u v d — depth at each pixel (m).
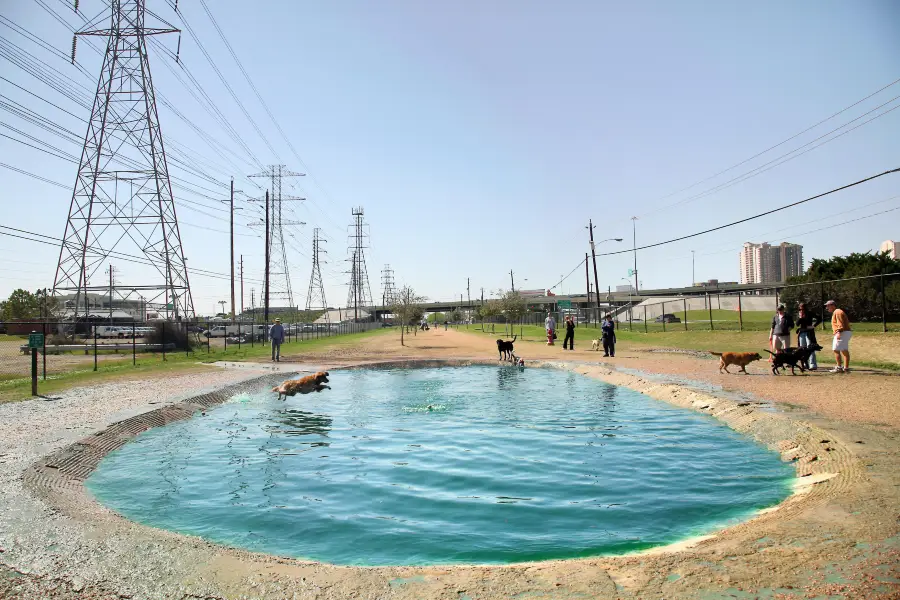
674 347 29.70
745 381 15.64
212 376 19.80
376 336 61.88
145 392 15.69
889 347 19.03
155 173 35.44
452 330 85.44
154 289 35.88
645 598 4.03
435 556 5.46
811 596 3.91
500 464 8.96
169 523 6.49
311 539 5.96
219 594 4.27
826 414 10.52
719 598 3.96
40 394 15.24
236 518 6.66
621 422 12.22
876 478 6.65
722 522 6.27
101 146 34.91
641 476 8.15
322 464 9.14
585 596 4.11
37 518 5.98
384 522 6.47
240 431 11.84
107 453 9.87
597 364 22.47
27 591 4.30
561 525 6.27
